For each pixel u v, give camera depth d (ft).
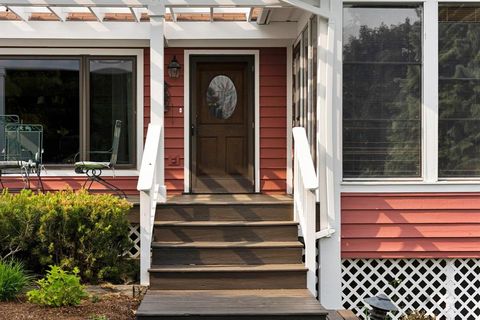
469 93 31.99
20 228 29.35
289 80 39.83
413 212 31.81
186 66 39.86
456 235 31.83
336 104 31.27
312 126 33.47
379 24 31.68
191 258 30.50
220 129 40.11
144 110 39.78
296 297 27.81
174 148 39.96
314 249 29.48
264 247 30.55
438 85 31.83
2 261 28.43
